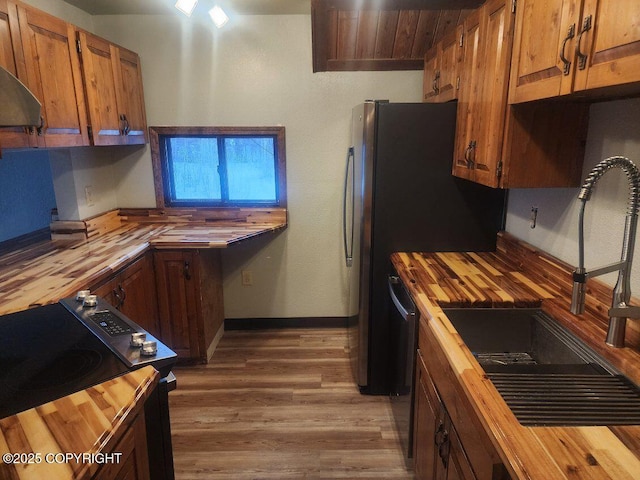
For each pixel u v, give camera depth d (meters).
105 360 1.14
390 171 2.25
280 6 2.69
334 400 2.48
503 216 2.30
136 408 0.96
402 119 2.20
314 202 3.20
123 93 2.66
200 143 3.14
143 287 2.53
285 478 1.90
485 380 1.10
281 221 3.16
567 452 0.82
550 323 1.51
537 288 1.73
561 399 1.07
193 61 2.94
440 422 1.40
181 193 3.23
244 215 3.17
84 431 0.84
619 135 1.38
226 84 2.98
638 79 0.86
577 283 1.18
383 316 2.43
